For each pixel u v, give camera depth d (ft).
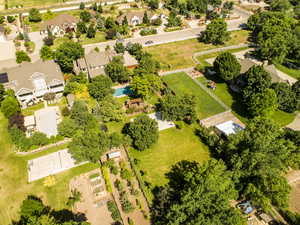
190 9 508.94
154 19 453.17
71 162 199.00
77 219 161.17
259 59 335.88
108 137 205.26
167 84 281.74
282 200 151.43
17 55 318.24
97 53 306.55
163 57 342.23
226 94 271.69
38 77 252.21
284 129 209.46
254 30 414.62
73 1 569.23
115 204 169.89
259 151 163.22
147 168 194.29
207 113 242.58
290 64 318.86
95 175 189.16
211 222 128.77
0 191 179.42
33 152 206.90
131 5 540.52
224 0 575.38
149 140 198.39
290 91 242.37
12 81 258.98
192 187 144.77
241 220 134.82
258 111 224.12
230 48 366.63
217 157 201.67
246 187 158.92
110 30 390.21
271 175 156.97
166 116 227.81
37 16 454.40
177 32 417.90
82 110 223.71
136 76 257.55
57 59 296.92
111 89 262.47
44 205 169.68
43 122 223.92
